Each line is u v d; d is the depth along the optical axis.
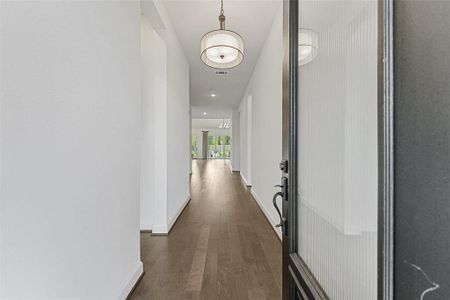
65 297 1.08
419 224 0.49
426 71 0.47
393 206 0.57
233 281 2.02
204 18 3.22
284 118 1.31
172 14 3.12
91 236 1.30
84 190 1.23
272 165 3.36
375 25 0.67
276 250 2.63
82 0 1.22
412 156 0.51
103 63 1.44
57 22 1.03
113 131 1.57
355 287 0.78
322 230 0.99
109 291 1.51
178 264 2.31
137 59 2.02
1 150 0.78
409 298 0.51
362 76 0.74
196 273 2.15
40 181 0.93
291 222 1.22
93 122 1.32
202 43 2.63
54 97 1.01
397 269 0.55
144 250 2.62
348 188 0.82
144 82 3.18
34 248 0.91
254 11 3.04
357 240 0.77
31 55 0.89
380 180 0.61
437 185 0.45
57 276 1.03
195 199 5.17
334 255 0.90
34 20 0.91
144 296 1.82
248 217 3.87
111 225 1.54
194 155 19.25
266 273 2.15
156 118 3.13
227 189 6.34
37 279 0.92
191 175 9.22
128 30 1.83
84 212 1.23
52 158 1.00
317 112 1.04
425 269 0.47
